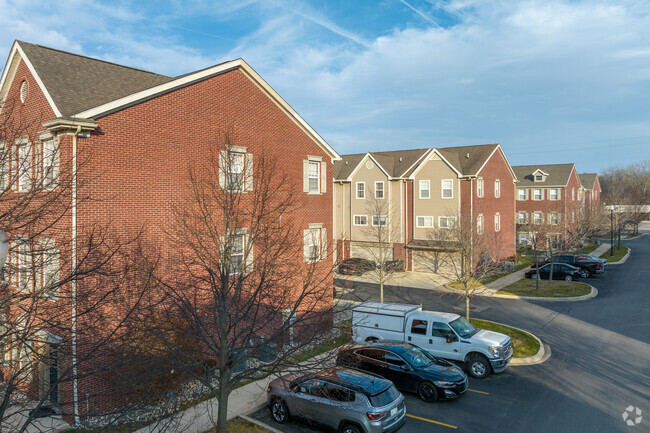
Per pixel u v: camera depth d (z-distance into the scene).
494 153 41.75
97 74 16.58
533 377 16.27
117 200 13.90
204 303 13.45
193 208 14.85
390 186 42.03
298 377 12.75
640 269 40.16
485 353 16.12
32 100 14.92
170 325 11.23
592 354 18.58
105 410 11.88
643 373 16.30
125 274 12.22
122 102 13.96
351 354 13.80
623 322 23.28
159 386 11.07
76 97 14.20
